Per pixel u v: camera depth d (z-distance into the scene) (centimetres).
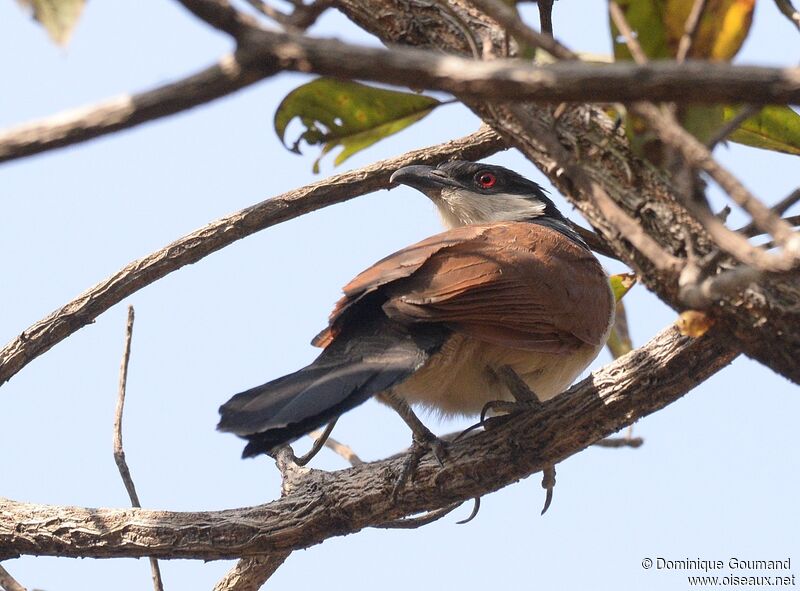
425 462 859
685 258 645
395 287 857
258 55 409
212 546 873
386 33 748
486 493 853
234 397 758
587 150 680
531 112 697
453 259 876
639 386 780
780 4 648
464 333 859
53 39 472
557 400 823
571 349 925
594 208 676
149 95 409
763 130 771
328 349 826
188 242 1014
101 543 884
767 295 628
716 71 400
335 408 753
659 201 656
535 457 825
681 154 515
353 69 415
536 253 925
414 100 848
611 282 1044
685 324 639
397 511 866
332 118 860
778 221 470
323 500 873
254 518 878
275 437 728
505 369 902
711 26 592
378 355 809
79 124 409
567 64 414
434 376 909
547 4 647
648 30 601
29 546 894
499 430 845
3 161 409
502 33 716
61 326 985
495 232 948
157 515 888
